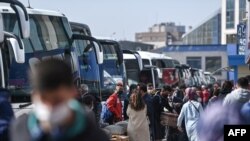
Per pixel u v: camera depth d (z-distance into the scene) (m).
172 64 38.06
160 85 33.00
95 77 19.92
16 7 11.96
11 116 5.75
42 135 3.20
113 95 16.00
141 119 14.15
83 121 3.23
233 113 5.70
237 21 92.44
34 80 3.26
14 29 14.17
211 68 87.19
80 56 19.91
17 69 13.70
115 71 23.98
